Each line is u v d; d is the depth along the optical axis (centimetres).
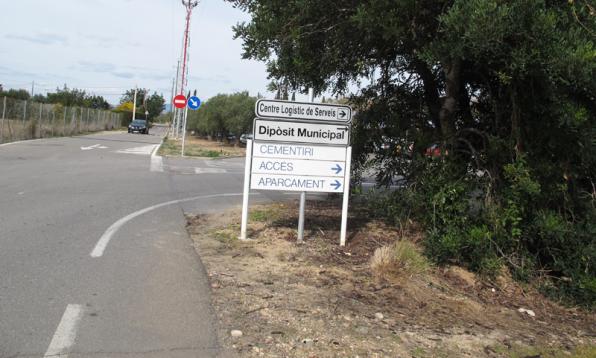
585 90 556
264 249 705
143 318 458
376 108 882
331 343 438
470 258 659
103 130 5262
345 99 942
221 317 472
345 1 678
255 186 736
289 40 748
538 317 578
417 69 841
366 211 986
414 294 574
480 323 526
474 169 717
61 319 444
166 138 4456
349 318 493
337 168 741
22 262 595
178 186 1373
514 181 642
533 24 529
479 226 667
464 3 550
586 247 631
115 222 844
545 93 592
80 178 1384
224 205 1096
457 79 732
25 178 1316
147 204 1048
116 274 570
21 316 446
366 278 604
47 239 705
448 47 580
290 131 733
